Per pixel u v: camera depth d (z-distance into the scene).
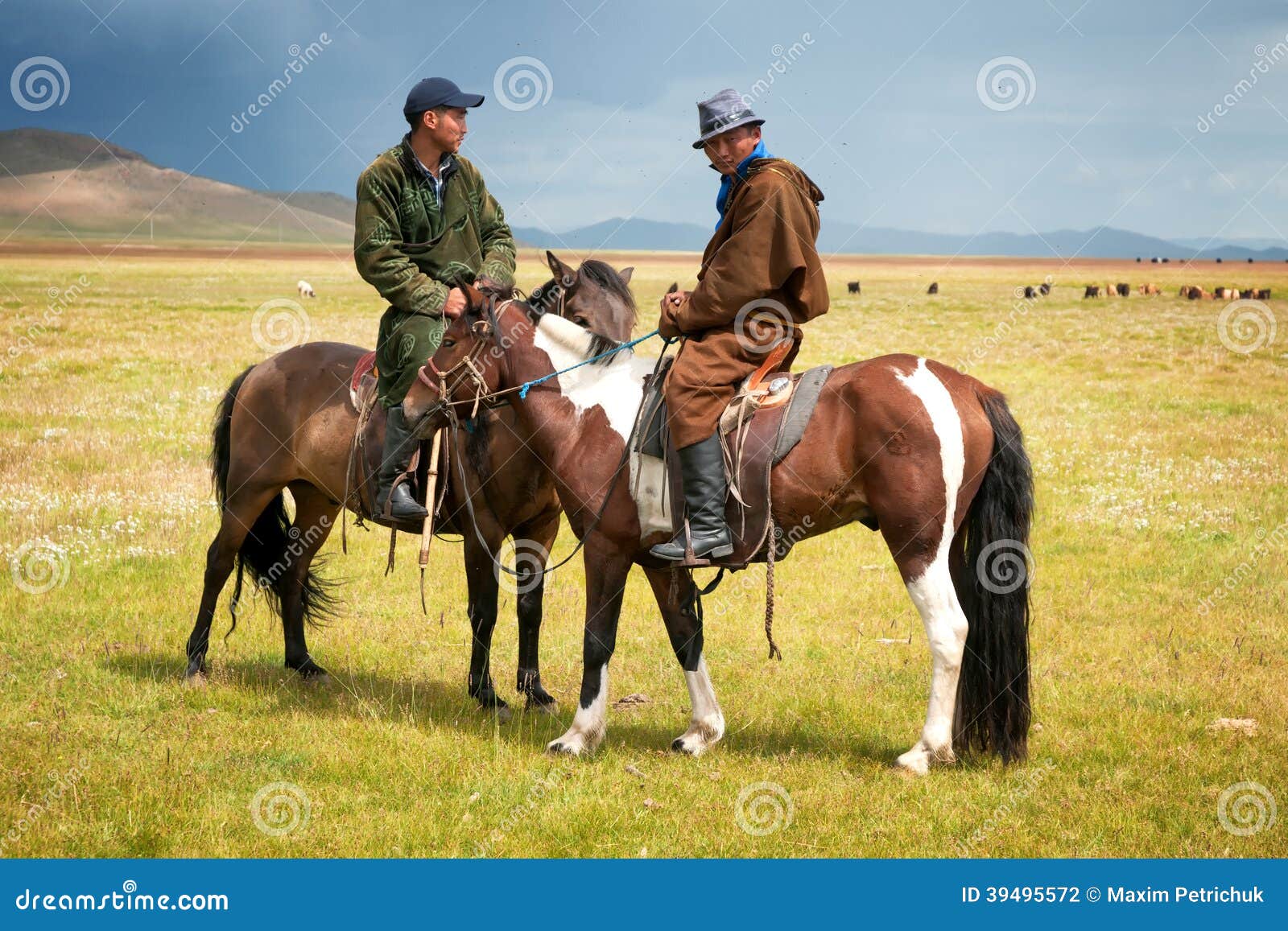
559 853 4.91
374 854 4.86
